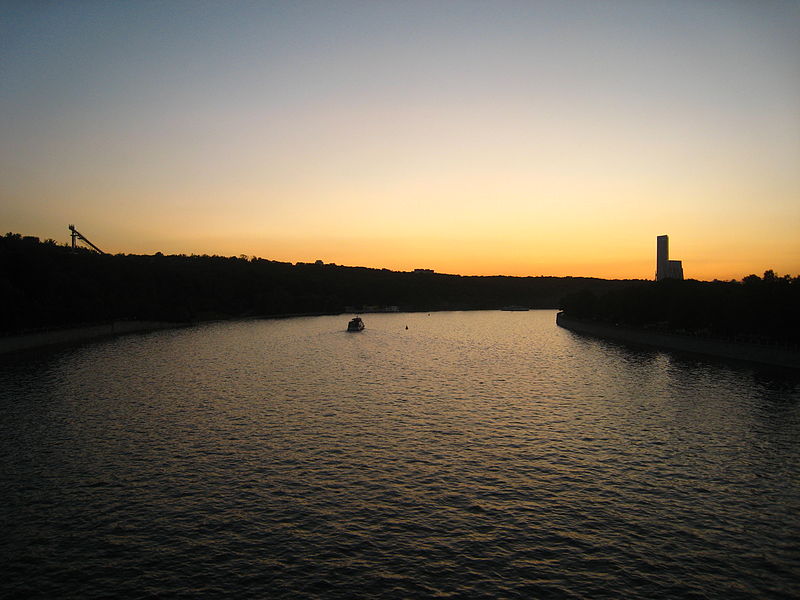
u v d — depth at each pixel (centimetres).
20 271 17088
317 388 9581
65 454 5784
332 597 3234
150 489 4834
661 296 17488
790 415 7519
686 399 8631
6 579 3409
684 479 5116
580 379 10581
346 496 4694
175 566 3569
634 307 18462
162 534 4000
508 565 3591
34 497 4653
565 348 16275
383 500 4612
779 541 3912
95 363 12562
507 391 9369
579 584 3372
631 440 6347
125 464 5478
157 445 6112
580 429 6831
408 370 11769
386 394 9069
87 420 7212
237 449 5972
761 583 3381
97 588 3322
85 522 4188
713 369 11694
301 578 3431
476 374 11231
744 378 10494
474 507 4484
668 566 3578
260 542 3884
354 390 9412
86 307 18500
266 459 5644
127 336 19262
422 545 3850
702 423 7112
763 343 13300
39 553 3728
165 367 11988
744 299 13362
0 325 14675
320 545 3844
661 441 6306
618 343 17775
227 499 4619
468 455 5794
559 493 4781
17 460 5591
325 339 18850
